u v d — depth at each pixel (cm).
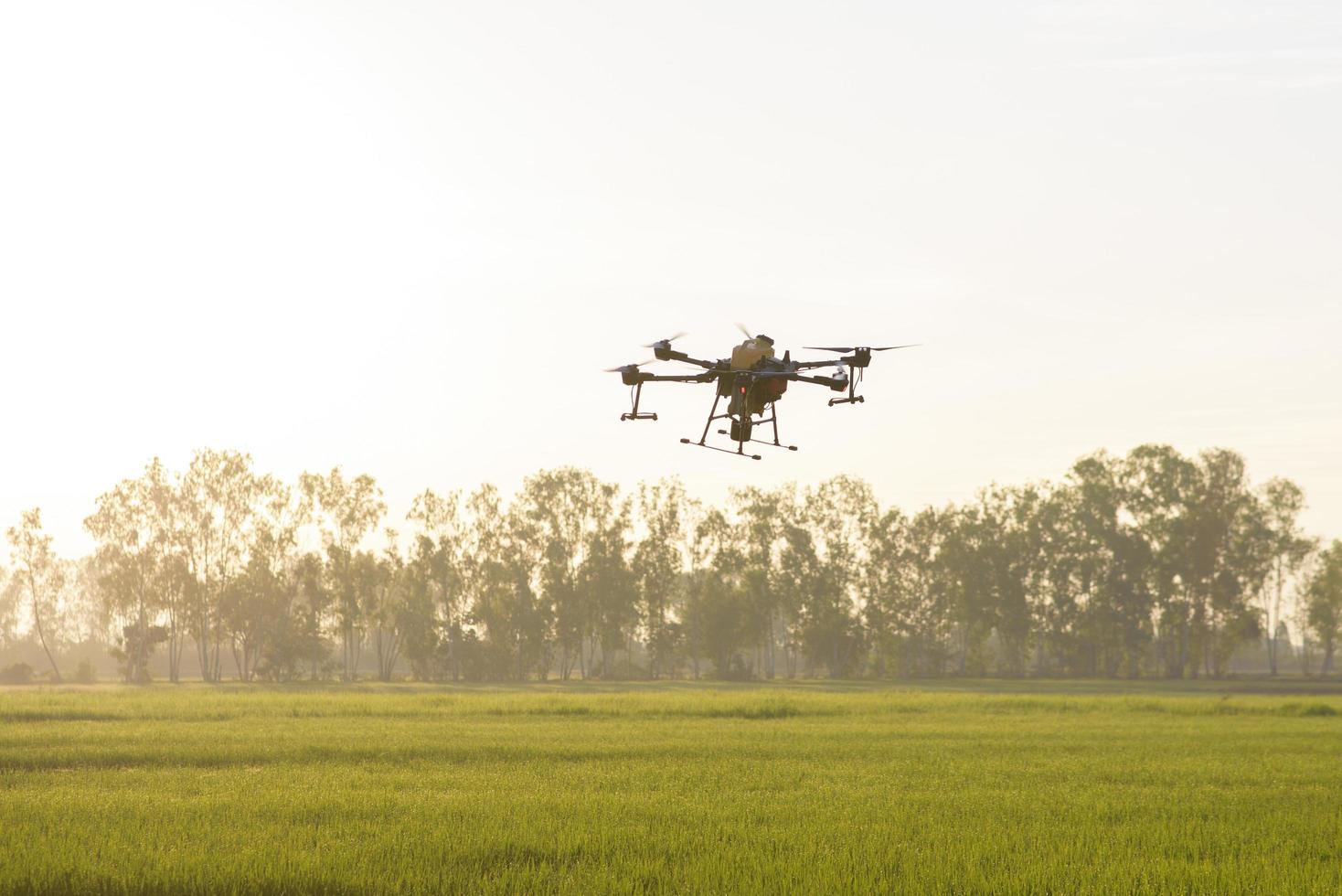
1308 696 10362
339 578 14088
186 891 1712
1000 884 1772
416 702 6956
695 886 1755
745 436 2262
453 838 2081
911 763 3575
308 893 1716
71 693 8312
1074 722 5694
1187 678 14350
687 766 3422
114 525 13625
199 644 14050
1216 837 2209
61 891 1723
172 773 3148
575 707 6494
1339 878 1825
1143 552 14450
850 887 1733
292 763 3450
